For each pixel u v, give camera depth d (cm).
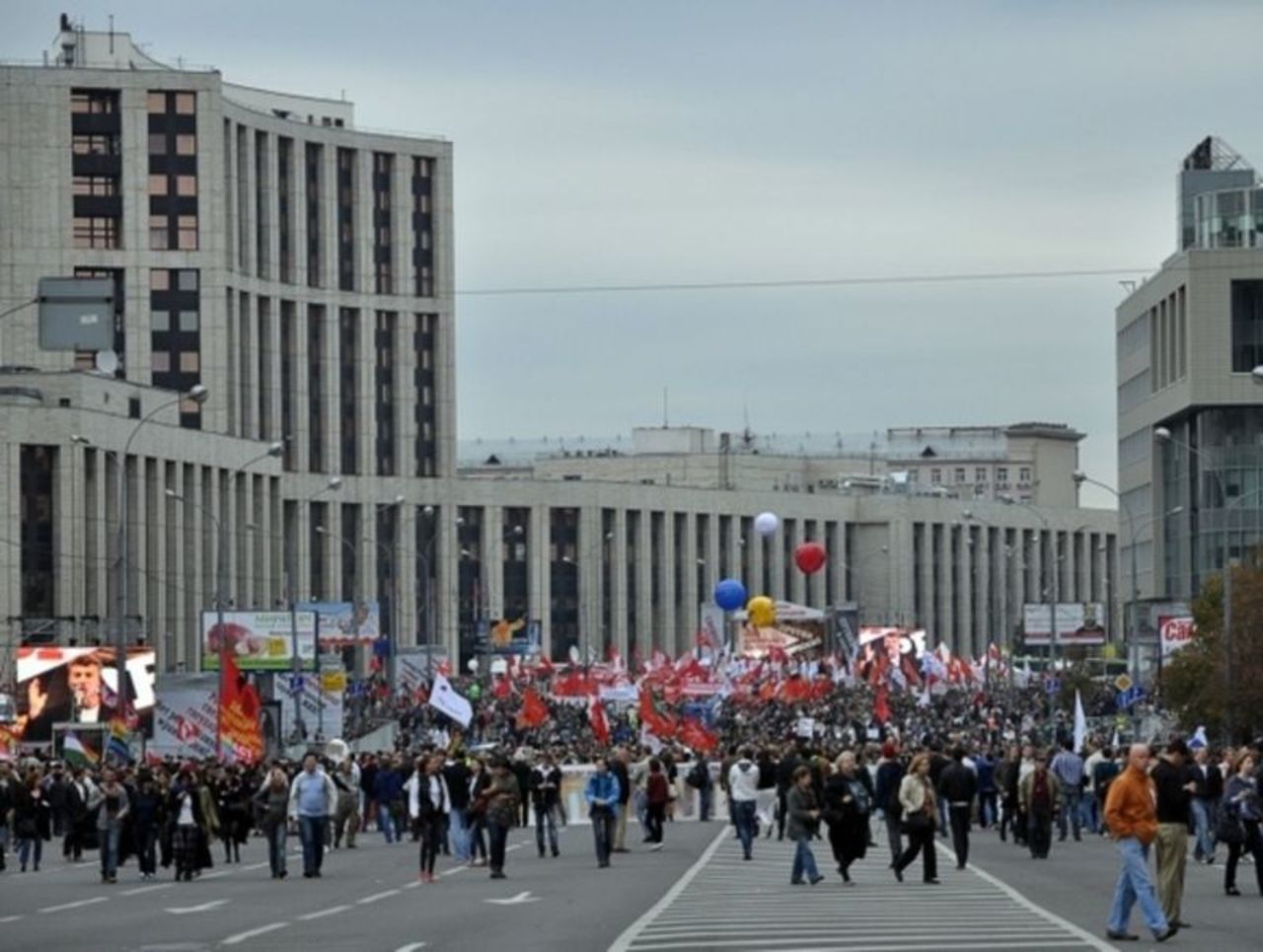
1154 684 15512
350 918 5506
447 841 8662
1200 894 6022
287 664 16262
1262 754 7112
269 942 4884
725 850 8456
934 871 6462
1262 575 13425
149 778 7725
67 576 19075
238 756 10700
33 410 19062
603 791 7531
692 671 17400
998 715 17812
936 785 7738
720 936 4744
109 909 6119
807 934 4772
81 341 6419
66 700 13375
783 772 9050
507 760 7950
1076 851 8181
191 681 13550
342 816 9225
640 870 7312
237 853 8562
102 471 19550
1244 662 13100
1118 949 4381
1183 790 4925
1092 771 8875
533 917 5375
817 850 8400
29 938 5156
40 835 8725
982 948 4409
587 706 17825
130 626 19750
